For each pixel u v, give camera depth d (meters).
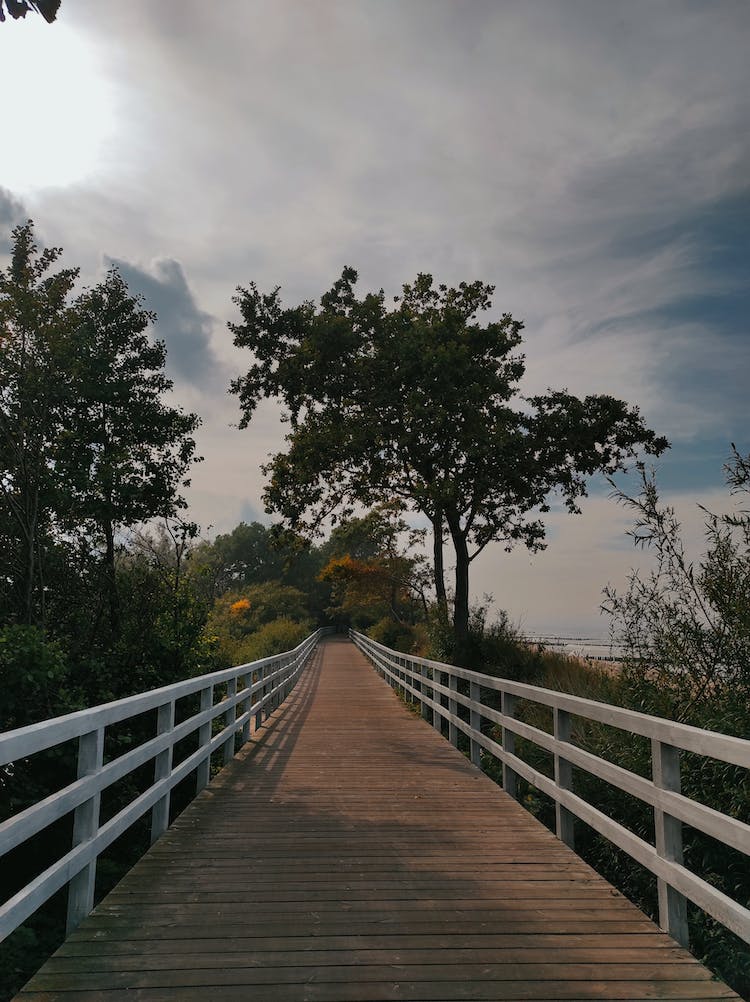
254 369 21.66
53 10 2.59
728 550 6.35
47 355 12.17
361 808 6.52
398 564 41.28
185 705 10.49
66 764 6.98
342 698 17.02
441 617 23.30
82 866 3.82
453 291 24.20
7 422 11.75
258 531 108.25
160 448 14.38
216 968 3.35
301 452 21.69
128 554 13.98
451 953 3.51
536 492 22.16
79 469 13.02
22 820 3.14
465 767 8.51
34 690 7.43
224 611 68.81
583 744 7.29
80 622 12.53
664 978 3.26
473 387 20.25
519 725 6.54
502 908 4.10
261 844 5.39
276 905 4.14
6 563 11.85
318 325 20.61
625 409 21.42
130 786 8.61
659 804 3.78
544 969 3.34
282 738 10.88
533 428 21.52
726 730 5.39
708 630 6.55
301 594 77.44
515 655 18.95
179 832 5.73
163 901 4.20
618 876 5.89
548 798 7.30
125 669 10.31
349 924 3.86
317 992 3.12
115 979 3.24
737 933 3.03
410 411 19.98
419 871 4.76
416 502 23.00
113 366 14.38
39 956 4.84
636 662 6.98
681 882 3.54
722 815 3.19
